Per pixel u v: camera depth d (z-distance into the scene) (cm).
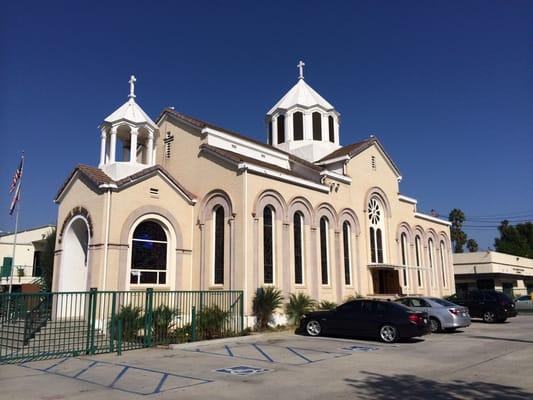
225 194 2272
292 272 2361
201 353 1488
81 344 1581
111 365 1273
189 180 2489
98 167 2412
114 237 2023
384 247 3155
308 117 3459
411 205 3556
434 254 3753
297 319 2184
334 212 2730
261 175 2283
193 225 2375
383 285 3119
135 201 2133
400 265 3155
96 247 2002
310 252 2491
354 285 2797
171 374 1132
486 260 5066
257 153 2767
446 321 2030
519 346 1582
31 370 1207
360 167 3062
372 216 3116
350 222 2870
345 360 1318
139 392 942
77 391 959
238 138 2666
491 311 2608
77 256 2308
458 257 5300
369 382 1018
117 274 2005
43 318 1589
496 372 1118
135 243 2125
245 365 1251
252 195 2219
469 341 1739
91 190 2128
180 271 2250
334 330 1850
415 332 1653
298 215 2508
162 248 2228
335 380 1041
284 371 1157
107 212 2027
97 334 1573
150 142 2462
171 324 1789
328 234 2681
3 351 1495
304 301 2242
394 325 1692
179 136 2623
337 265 2667
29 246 4375
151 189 2208
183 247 2295
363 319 1777
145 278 2125
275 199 2345
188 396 902
